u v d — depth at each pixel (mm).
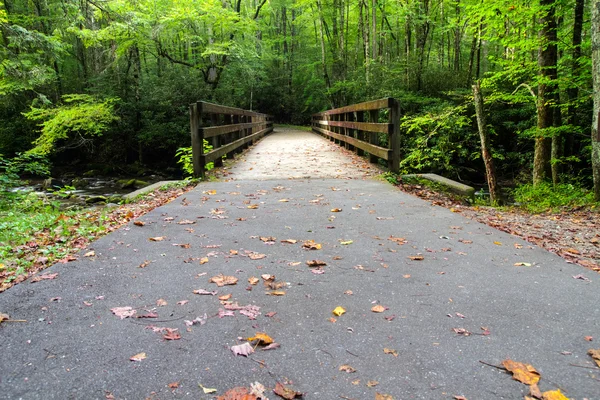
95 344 2137
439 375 1890
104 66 24766
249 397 1724
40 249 3773
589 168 13289
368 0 22781
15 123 21500
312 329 2305
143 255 3525
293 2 33375
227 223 4586
